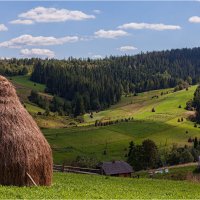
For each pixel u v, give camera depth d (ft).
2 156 99.45
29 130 104.78
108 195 102.06
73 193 98.02
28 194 88.02
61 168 213.46
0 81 108.78
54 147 620.08
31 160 101.86
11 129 102.42
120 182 161.68
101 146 654.94
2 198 81.61
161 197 109.70
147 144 478.59
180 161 497.87
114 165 366.22
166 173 352.49
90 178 170.40
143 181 176.65
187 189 148.77
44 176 105.29
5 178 99.40
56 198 86.17
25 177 100.94
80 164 400.47
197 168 338.95
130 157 485.15
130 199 97.25
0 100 106.42
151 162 478.18
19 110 107.24
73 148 624.59
